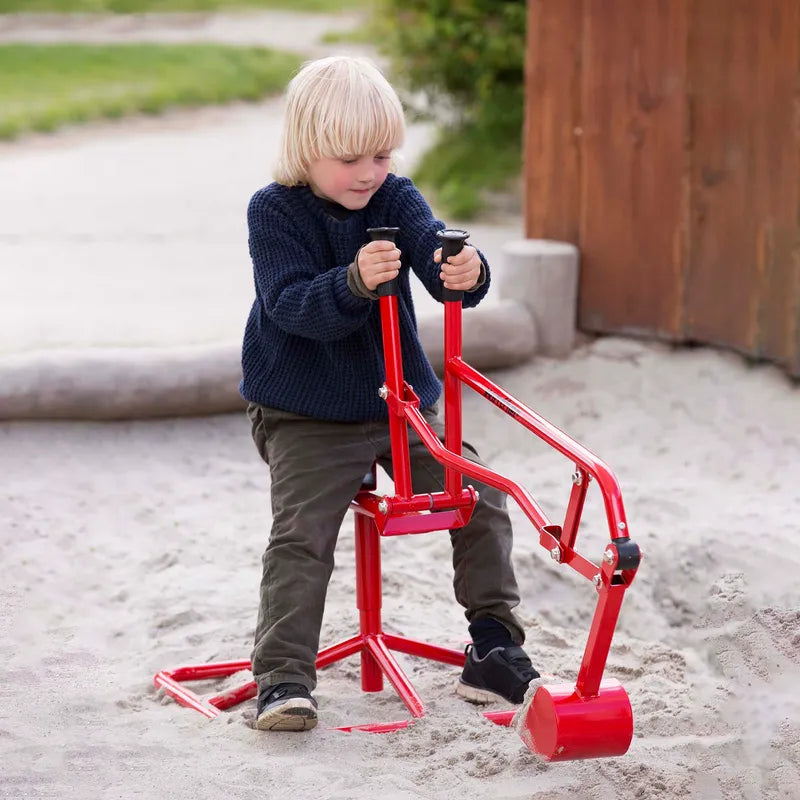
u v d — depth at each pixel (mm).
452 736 3211
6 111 14695
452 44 11062
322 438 3334
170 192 11086
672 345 6316
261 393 3375
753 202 5867
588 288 6457
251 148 13594
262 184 11562
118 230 9406
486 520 3418
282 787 2928
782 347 5898
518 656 3375
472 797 2900
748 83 5762
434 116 11492
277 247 3285
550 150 6457
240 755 3098
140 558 4477
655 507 4902
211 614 4074
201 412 5617
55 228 9438
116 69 17969
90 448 5320
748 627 4000
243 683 3555
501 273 6371
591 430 5754
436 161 11227
